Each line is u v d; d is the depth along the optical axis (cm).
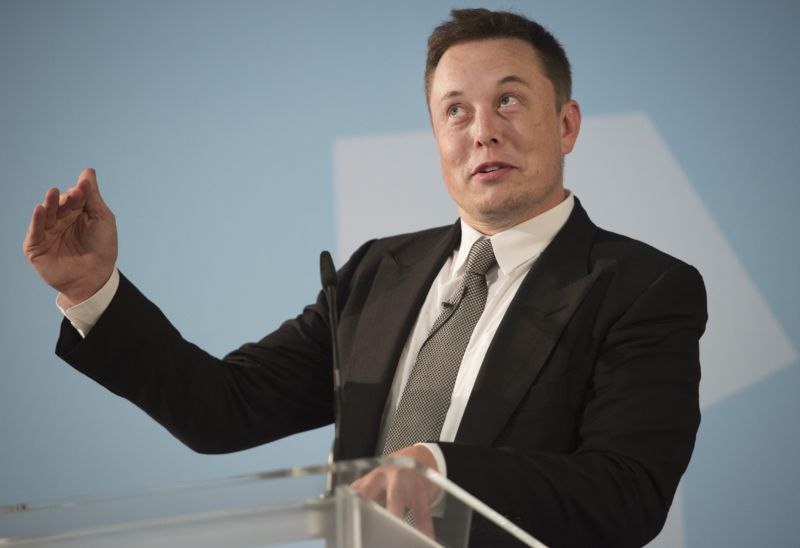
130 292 664
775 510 1050
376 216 1214
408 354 688
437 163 1205
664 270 660
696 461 1071
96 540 352
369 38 1249
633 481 573
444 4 1234
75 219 640
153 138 1296
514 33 716
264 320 1234
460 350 664
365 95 1238
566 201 717
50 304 1302
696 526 1062
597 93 1148
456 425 638
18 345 1298
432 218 1197
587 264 678
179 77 1302
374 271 754
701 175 1109
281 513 346
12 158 1323
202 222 1267
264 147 1263
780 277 1077
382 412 669
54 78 1330
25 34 1343
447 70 711
